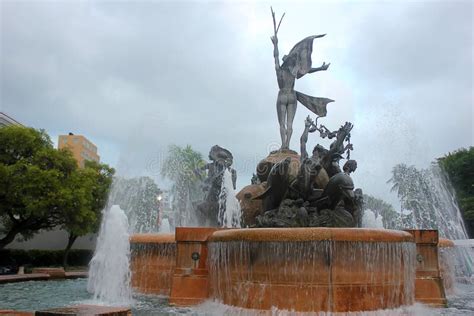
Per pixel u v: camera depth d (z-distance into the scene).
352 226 11.65
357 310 8.80
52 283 16.20
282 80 16.89
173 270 11.90
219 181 15.36
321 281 8.79
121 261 12.69
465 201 42.81
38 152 30.55
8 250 32.62
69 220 31.52
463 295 13.08
